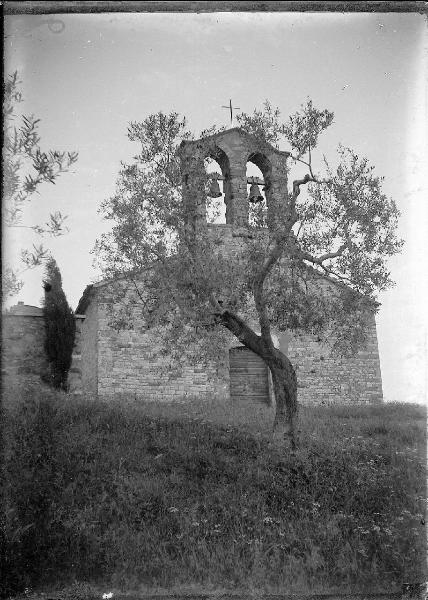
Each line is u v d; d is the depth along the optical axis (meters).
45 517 7.50
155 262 11.12
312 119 11.41
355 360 18.84
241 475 9.59
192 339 11.82
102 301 16.59
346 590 6.64
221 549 7.40
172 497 8.69
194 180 11.42
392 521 8.15
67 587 6.48
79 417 12.18
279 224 11.55
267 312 12.34
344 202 11.24
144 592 6.54
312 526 8.15
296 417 11.47
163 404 15.73
